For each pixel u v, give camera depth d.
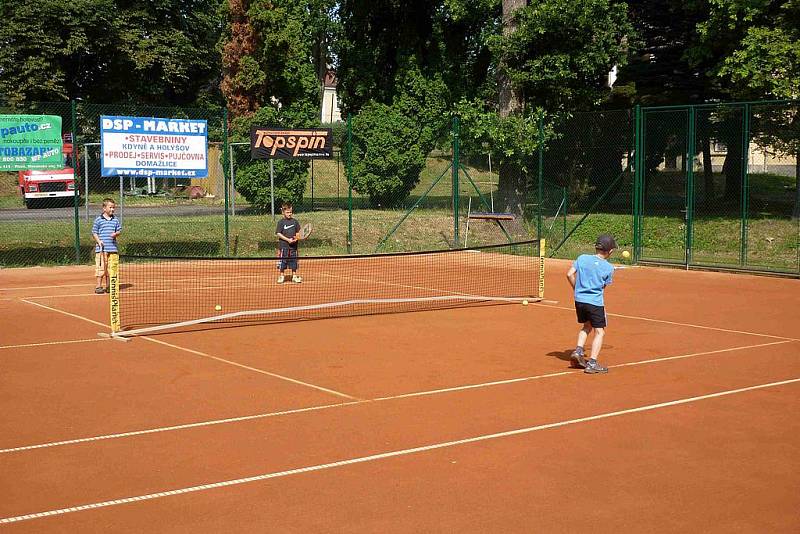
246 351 11.91
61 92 46.56
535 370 10.70
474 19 33.81
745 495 6.31
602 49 30.81
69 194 38.41
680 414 8.60
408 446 7.48
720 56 30.14
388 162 34.16
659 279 21.36
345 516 5.86
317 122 34.88
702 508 6.05
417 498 6.21
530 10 29.50
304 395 9.35
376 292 18.66
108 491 6.36
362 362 11.16
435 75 34.97
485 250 27.80
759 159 38.12
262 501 6.15
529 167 31.94
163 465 6.96
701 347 12.38
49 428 8.05
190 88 55.22
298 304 16.69
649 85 35.12
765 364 11.14
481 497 6.24
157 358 11.41
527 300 17.02
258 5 34.03
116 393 9.44
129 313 15.42
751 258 24.89
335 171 46.16
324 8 43.00
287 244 19.97
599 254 10.62
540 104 32.19
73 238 25.02
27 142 21.31
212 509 6.00
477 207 32.12
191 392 9.48
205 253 25.67
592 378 10.25
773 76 26.06
